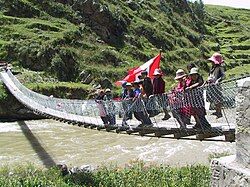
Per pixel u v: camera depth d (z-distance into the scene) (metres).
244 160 4.65
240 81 4.77
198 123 9.39
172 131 10.80
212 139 9.50
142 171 17.03
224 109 8.29
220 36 147.12
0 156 25.45
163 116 11.80
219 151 25.72
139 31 95.75
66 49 66.75
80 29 79.12
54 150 27.58
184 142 29.56
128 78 15.80
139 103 12.52
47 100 29.00
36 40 66.50
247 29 165.50
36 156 25.55
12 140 31.33
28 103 33.44
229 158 5.06
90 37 78.75
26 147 28.53
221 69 9.55
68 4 84.69
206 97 8.80
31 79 55.34
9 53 62.91
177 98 10.20
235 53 123.38
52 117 23.48
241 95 4.71
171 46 100.69
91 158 25.16
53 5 81.94
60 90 51.88
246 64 116.44
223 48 129.75
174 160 24.28
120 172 16.67
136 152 27.05
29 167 18.69
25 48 63.22
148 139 31.75
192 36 119.12
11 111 45.56
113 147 28.83
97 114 17.45
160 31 103.19
